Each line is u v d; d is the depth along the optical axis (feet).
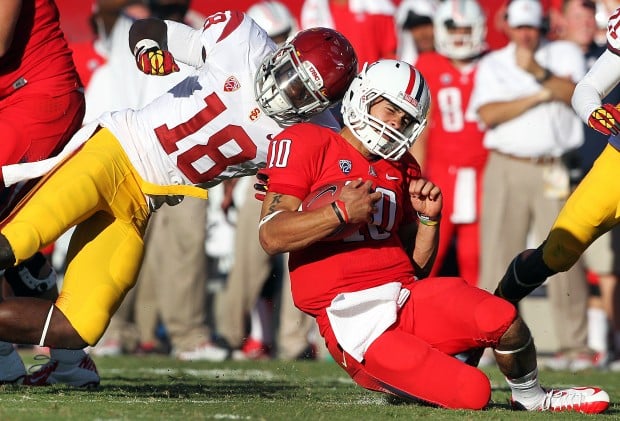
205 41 62.85
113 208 60.75
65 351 66.80
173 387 68.80
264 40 63.00
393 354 54.90
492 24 113.29
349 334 55.42
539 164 100.48
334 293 56.08
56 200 57.77
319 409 54.65
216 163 63.10
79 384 67.41
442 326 55.98
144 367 90.99
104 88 103.76
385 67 56.34
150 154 62.49
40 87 62.03
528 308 110.73
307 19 105.91
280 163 56.08
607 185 64.28
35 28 62.03
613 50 66.13
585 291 102.78
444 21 102.37
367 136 56.34
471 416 52.44
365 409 54.85
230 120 61.87
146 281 105.70
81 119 64.39
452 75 102.63
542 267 65.98
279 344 106.32
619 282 105.29
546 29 102.68
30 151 61.62
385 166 57.72
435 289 56.29
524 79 100.89
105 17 105.19
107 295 58.54
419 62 104.37
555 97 100.58
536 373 57.72
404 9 107.55
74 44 107.34
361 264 56.24
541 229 100.78
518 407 58.65
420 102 56.18
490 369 93.91
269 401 58.95
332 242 56.29
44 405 53.57
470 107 102.32
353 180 55.93
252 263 104.12
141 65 62.75
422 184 58.18
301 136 56.54
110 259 59.47
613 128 63.00
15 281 66.49
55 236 57.77
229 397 61.93
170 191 62.90
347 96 56.85
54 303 57.93
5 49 59.82
